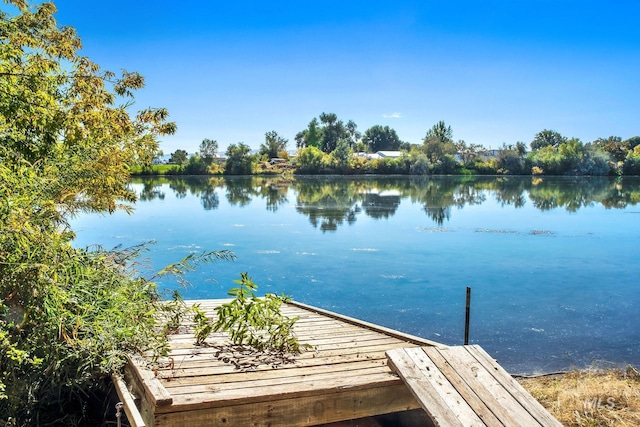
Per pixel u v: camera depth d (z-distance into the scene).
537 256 16.05
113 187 8.28
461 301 10.97
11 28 7.83
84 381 4.20
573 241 19.05
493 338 8.80
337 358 4.48
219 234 19.52
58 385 4.13
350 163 77.50
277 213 26.97
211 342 4.88
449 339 8.74
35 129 6.80
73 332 4.00
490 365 4.11
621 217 26.78
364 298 11.13
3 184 4.15
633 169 74.94
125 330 4.21
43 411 4.34
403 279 12.85
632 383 6.46
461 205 32.78
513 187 51.19
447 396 3.64
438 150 79.38
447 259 15.42
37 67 6.82
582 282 12.68
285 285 12.15
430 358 4.14
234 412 3.45
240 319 5.04
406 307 10.50
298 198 36.59
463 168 78.50
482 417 3.44
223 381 3.80
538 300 11.05
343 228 21.80
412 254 16.19
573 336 8.91
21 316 4.11
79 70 8.37
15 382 3.78
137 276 5.29
